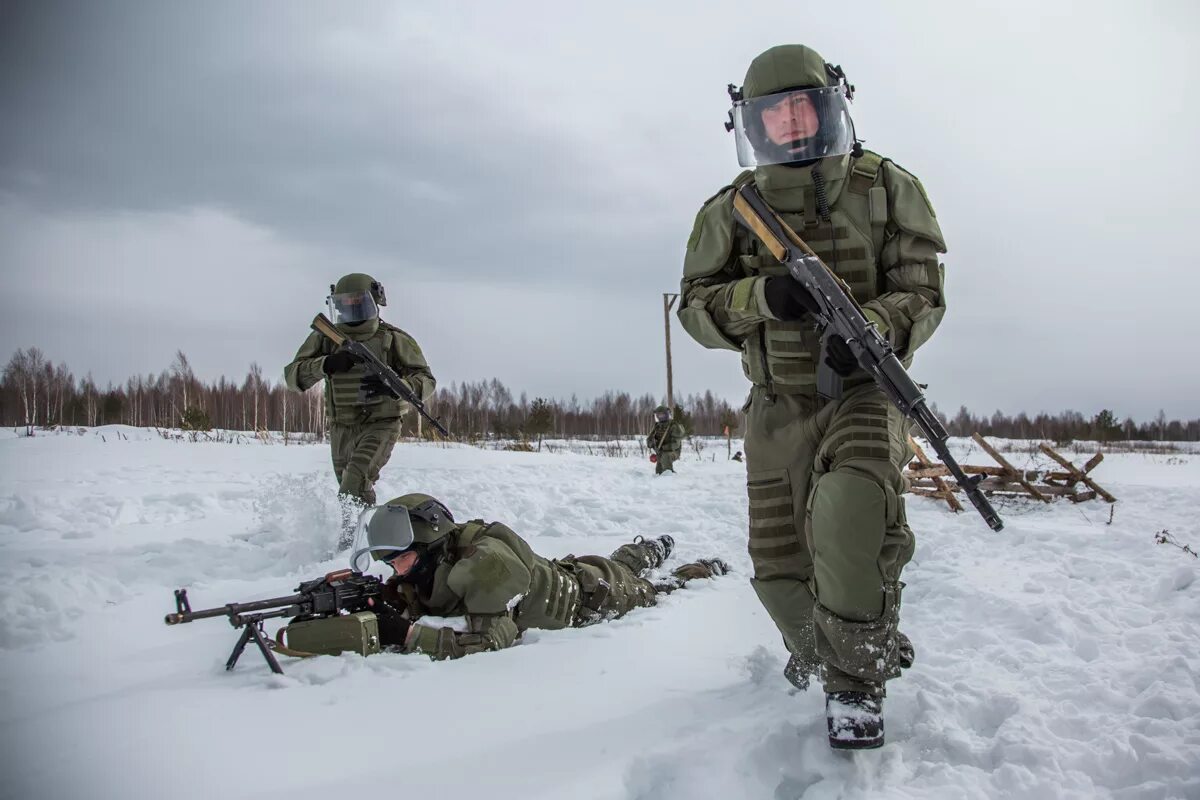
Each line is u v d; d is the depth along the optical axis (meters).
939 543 7.32
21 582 5.23
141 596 5.48
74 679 3.69
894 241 3.21
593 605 4.87
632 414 67.62
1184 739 2.83
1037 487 9.96
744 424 3.46
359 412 7.93
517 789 2.52
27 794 2.46
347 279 8.14
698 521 9.23
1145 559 6.36
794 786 2.64
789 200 3.24
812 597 3.28
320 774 2.61
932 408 2.91
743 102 3.24
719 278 3.47
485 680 3.51
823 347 3.03
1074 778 2.58
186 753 2.76
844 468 2.88
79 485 10.73
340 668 3.63
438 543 4.43
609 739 2.88
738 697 3.34
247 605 3.79
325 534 7.41
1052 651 4.11
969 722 3.17
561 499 10.94
